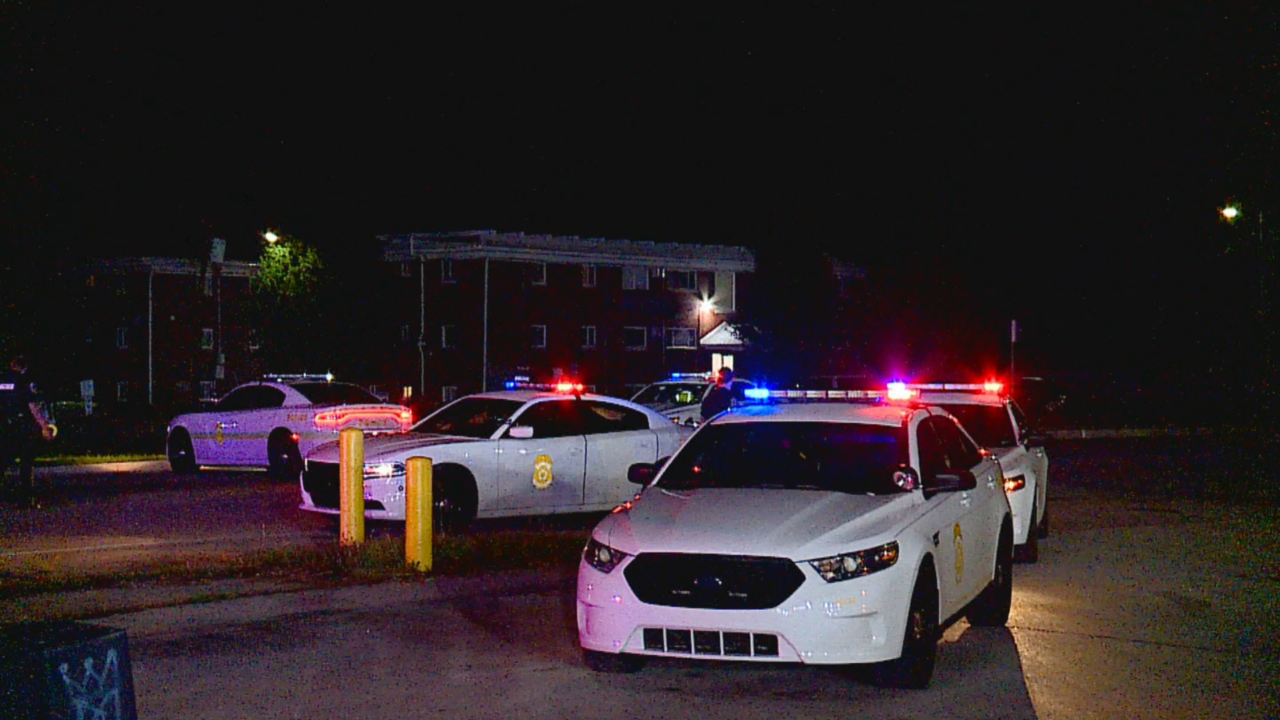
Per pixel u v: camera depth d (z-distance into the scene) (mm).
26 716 4141
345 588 10547
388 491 13555
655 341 54656
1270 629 9531
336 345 41031
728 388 17969
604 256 52844
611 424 15508
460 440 14266
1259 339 29188
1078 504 18609
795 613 7074
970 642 9062
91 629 4453
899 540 7426
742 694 7516
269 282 41125
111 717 4355
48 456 26266
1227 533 15242
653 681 7801
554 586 10891
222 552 12828
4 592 10117
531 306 51531
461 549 11922
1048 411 42625
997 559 9547
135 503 17406
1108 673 8109
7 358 33000
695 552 7254
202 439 21734
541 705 7250
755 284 41000
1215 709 7246
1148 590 11234
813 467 8789
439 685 7688
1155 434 39875
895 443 8914
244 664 8172
